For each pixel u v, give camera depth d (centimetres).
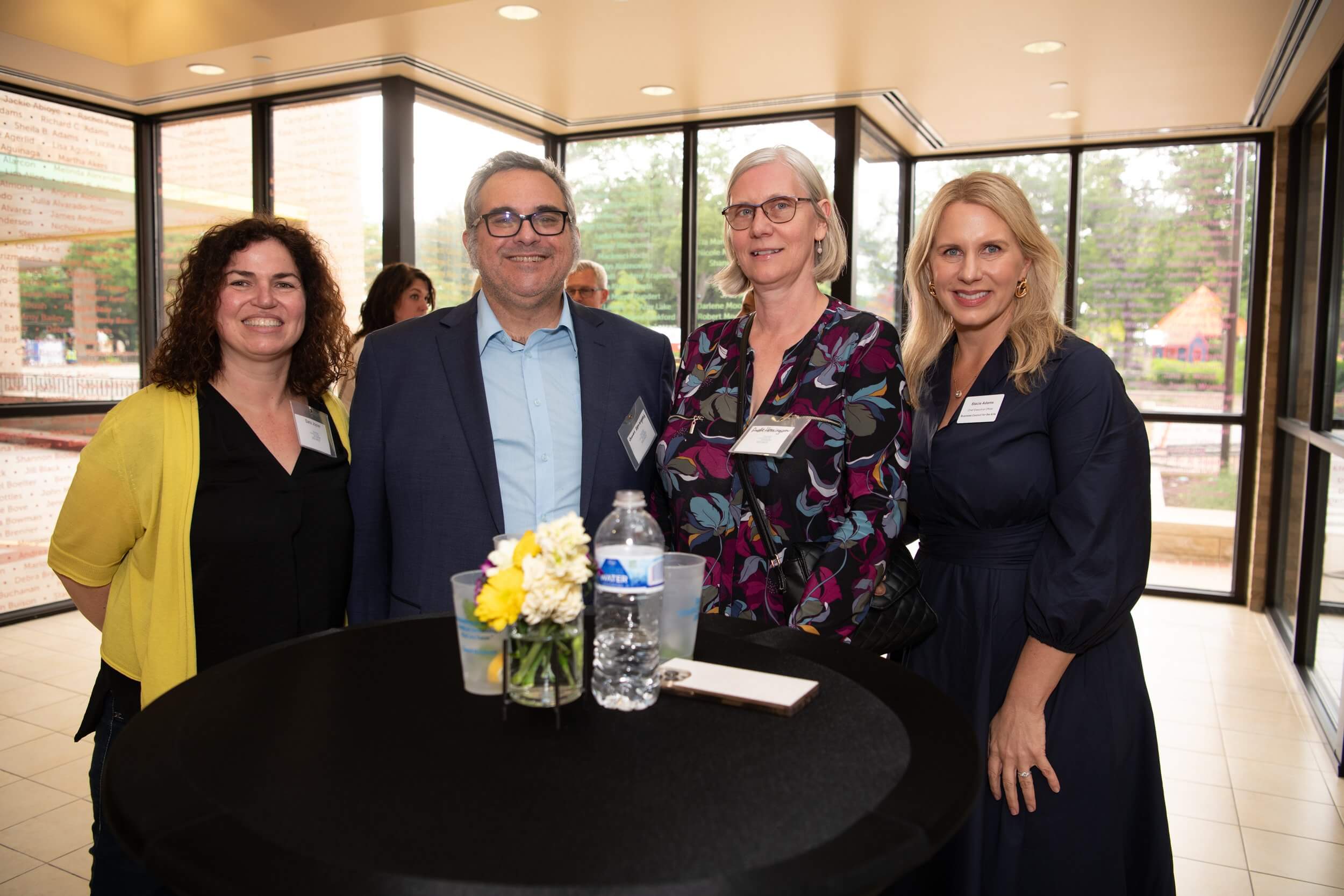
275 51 443
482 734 105
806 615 164
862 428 173
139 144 571
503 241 188
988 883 175
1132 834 178
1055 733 172
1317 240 489
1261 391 574
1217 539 599
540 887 74
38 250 520
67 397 539
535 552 109
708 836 83
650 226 597
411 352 196
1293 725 392
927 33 407
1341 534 404
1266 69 445
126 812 87
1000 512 180
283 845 81
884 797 90
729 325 197
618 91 509
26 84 499
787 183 182
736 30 408
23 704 390
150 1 458
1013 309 188
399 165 487
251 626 171
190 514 168
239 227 179
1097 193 612
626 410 199
